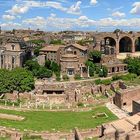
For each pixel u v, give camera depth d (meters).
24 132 87.38
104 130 75.62
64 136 84.00
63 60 168.12
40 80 158.25
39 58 184.62
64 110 112.62
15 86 135.50
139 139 66.12
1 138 84.31
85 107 114.88
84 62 174.88
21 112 111.31
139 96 119.31
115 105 118.75
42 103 124.88
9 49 174.88
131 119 79.62
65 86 148.50
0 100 123.75
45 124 97.00
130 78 163.12
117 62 181.50
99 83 154.88
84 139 79.19
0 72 139.75
